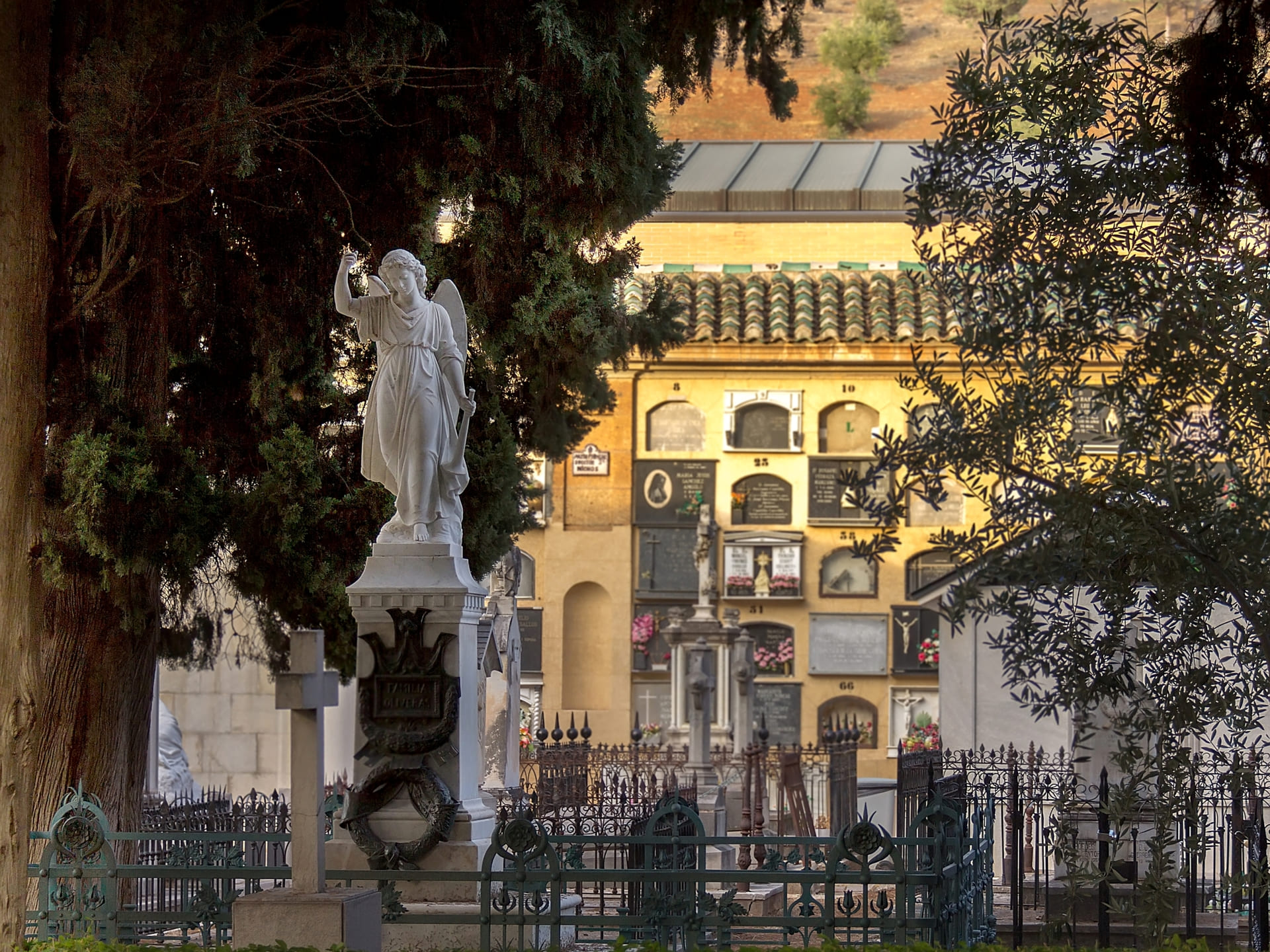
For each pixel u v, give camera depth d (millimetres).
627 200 17656
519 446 19812
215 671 30828
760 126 59406
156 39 13594
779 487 39219
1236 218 9914
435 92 16891
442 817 12164
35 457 10438
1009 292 9938
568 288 18406
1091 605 11781
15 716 10141
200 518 16594
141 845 16500
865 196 42156
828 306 39500
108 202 14867
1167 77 9945
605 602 39219
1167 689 9422
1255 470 9367
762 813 21125
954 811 10289
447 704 12469
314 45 15938
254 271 17797
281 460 17375
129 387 16719
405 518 12930
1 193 10328
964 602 9406
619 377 39438
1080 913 14547
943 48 59969
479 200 17844
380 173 17578
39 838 12352
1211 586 9211
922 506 38625
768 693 38469
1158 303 9898
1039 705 9648
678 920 10477
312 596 17844
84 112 13789
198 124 14422
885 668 38250
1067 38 10055
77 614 16234
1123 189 9711
